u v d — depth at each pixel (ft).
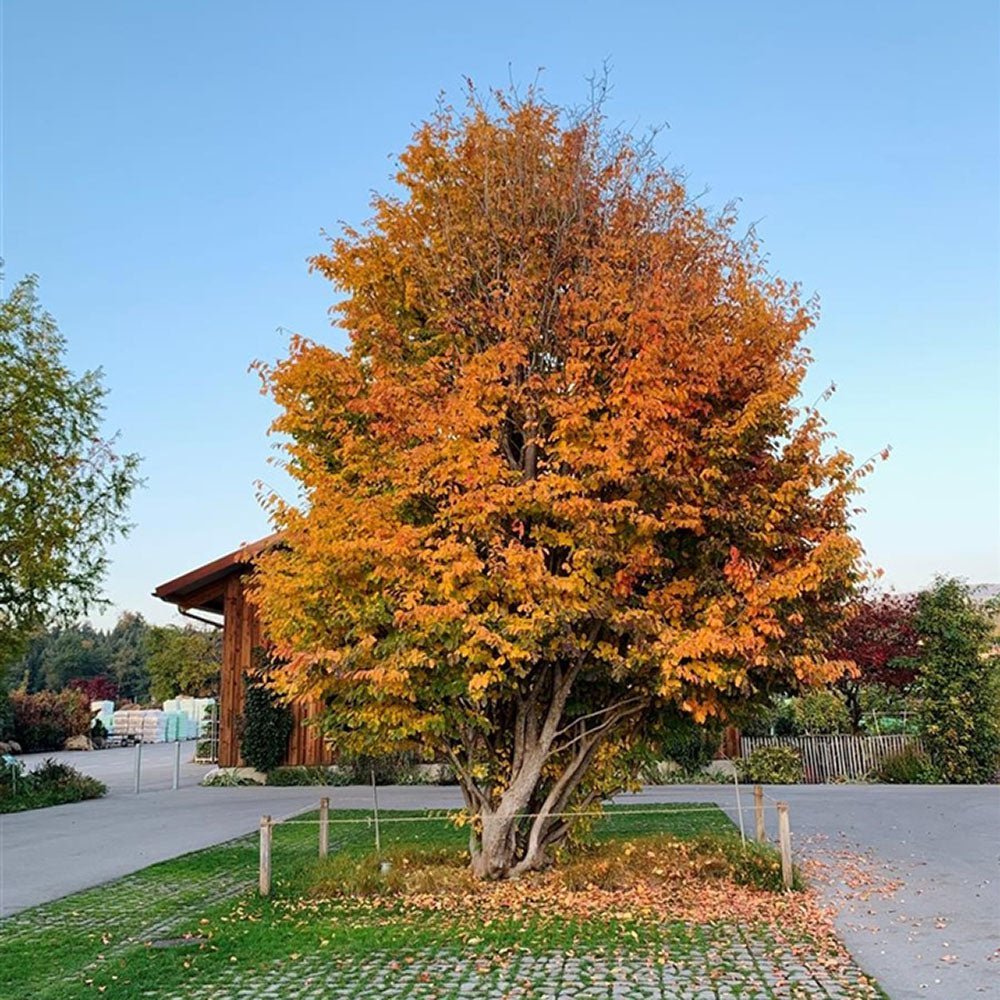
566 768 31.35
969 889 28.63
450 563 27.09
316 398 31.12
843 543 26.23
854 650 74.13
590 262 31.60
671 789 63.57
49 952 22.88
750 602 26.78
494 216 32.30
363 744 29.66
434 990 18.69
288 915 25.93
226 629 74.23
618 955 21.06
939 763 68.80
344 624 28.60
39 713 122.31
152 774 84.02
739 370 28.94
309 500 30.25
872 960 20.67
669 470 27.55
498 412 29.19
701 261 32.24
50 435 67.21
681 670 26.04
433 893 28.09
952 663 69.31
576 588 26.50
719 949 21.56
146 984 19.63
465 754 31.65
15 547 64.54
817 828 43.09
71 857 38.55
